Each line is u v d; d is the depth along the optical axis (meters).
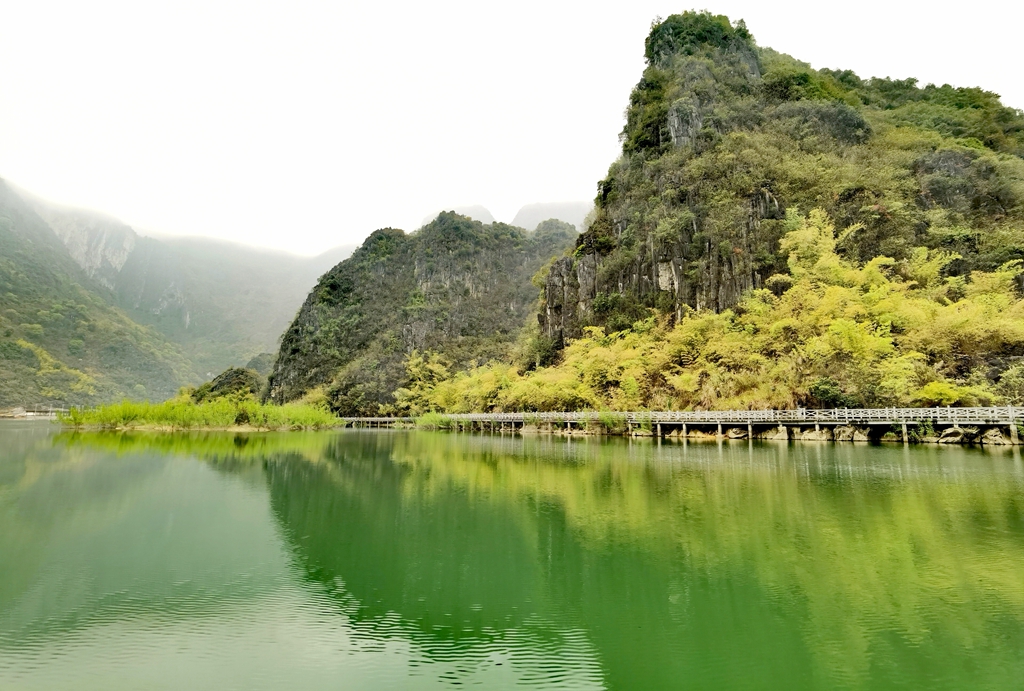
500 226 162.75
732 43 96.00
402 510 22.53
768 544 16.89
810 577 14.20
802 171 68.62
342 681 9.68
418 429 87.50
